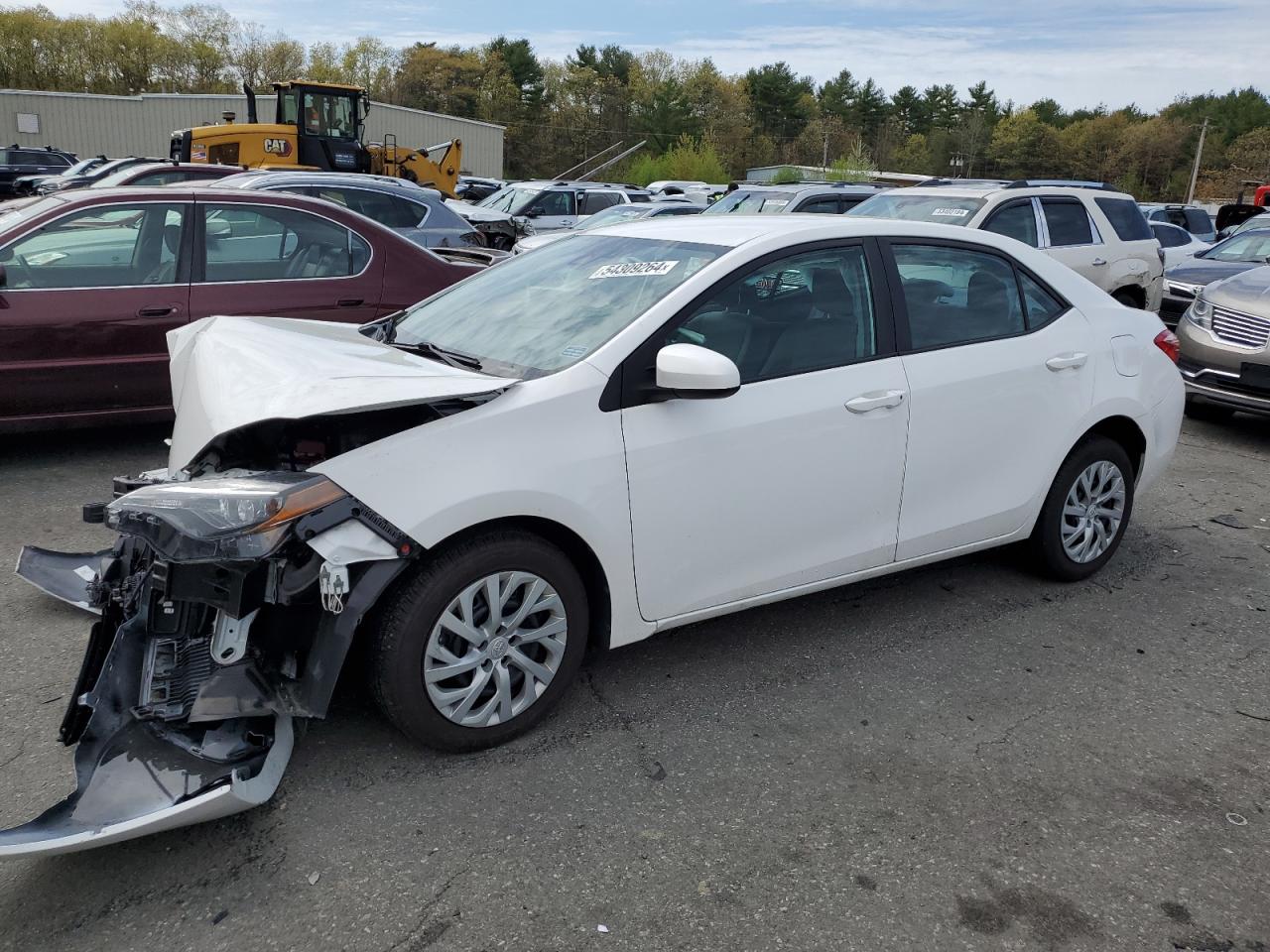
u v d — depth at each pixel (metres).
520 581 3.01
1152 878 2.62
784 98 102.19
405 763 3.02
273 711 2.67
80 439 6.57
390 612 2.82
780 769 3.07
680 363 2.96
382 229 6.64
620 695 3.49
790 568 3.55
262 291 6.15
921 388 3.72
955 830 2.80
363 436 3.06
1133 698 3.58
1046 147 104.12
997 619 4.20
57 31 79.62
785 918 2.44
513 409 2.93
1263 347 7.18
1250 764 3.19
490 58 96.19
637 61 105.50
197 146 19.11
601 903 2.47
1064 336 4.22
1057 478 4.32
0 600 4.06
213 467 3.06
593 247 3.95
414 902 2.46
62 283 5.67
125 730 2.68
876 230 3.79
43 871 2.55
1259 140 98.25
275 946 2.31
